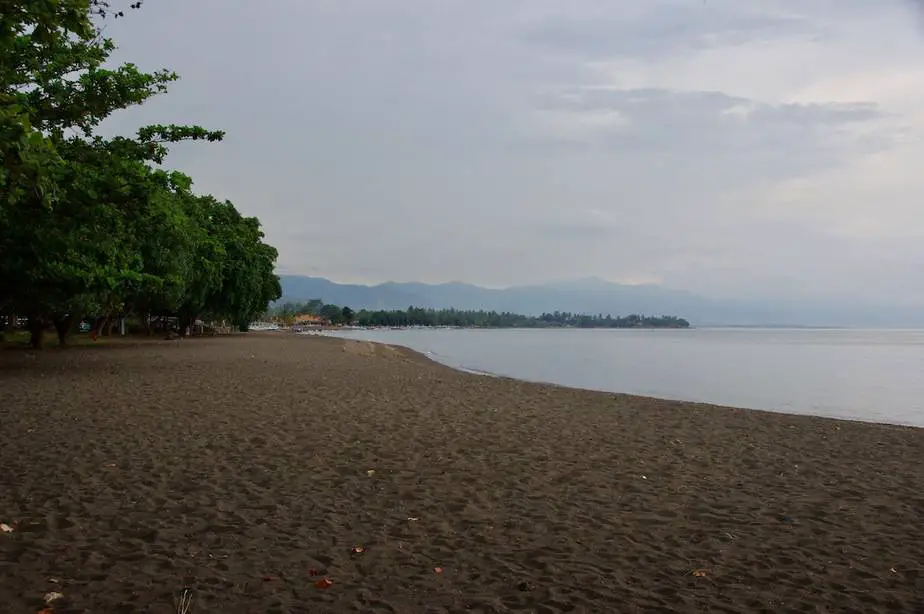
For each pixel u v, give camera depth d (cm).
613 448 1152
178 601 489
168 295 3909
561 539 658
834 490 883
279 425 1269
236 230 6169
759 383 3100
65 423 1232
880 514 766
